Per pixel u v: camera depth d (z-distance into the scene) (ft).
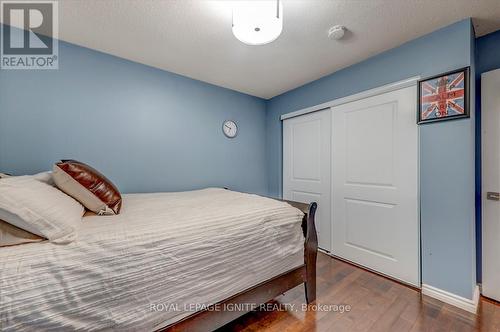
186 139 8.73
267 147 11.58
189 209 4.85
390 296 5.76
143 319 3.14
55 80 6.15
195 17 5.19
